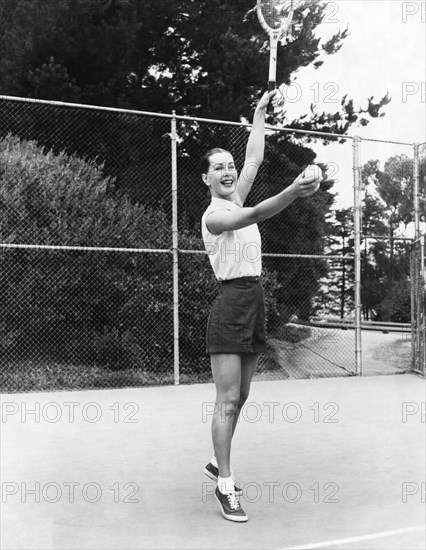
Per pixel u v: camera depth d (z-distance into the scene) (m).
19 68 9.21
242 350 3.12
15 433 4.84
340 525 2.93
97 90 9.34
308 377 8.17
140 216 8.07
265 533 2.83
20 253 7.62
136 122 9.55
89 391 6.90
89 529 2.88
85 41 9.24
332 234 13.27
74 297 7.90
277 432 4.93
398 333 14.23
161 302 7.94
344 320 13.77
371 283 15.14
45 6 9.16
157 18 10.38
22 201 7.61
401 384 7.49
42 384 7.20
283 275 10.55
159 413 5.63
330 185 11.59
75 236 7.71
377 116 12.06
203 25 10.48
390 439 4.69
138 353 7.94
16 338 7.89
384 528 2.89
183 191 9.83
